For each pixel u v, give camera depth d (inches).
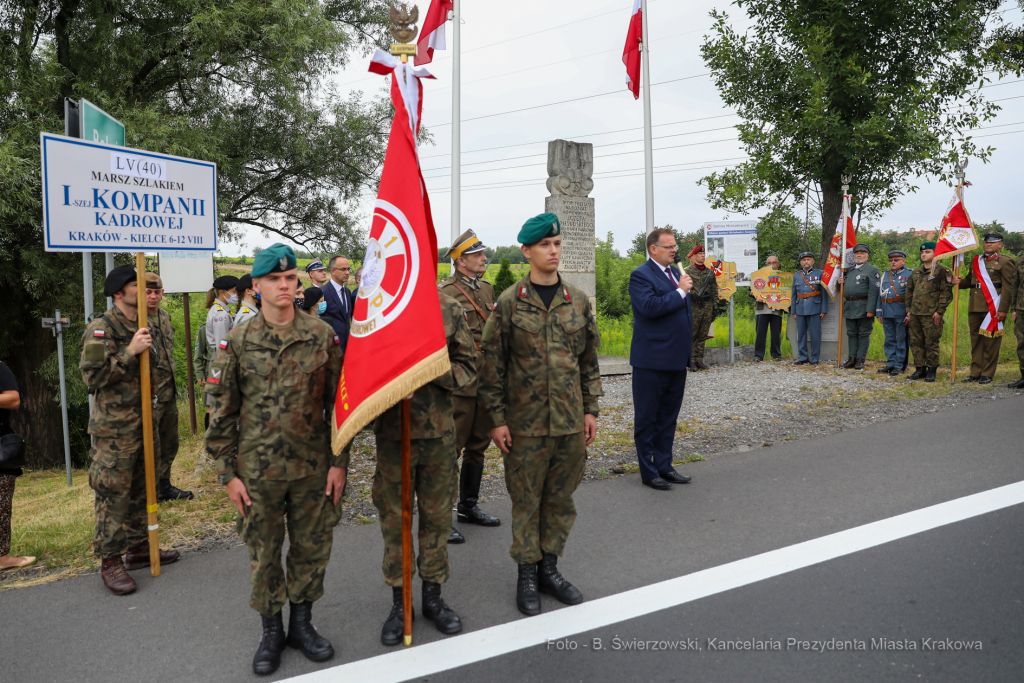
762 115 617.3
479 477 196.1
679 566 160.2
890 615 133.6
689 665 119.5
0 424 180.4
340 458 129.1
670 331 215.8
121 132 210.5
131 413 162.7
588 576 157.3
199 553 178.7
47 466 518.0
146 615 144.8
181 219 186.2
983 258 382.9
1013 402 321.4
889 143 554.9
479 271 219.6
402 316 125.3
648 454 221.6
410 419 131.9
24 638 135.9
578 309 149.3
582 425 147.3
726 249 508.7
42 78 444.5
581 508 203.0
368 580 160.1
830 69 558.3
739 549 168.4
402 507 129.4
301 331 127.2
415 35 135.2
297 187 614.2
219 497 225.3
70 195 164.2
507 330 145.2
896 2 543.8
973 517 180.2
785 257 656.4
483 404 146.0
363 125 594.6
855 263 451.5
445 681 117.0
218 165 523.8
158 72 541.6
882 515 185.2
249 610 146.4
